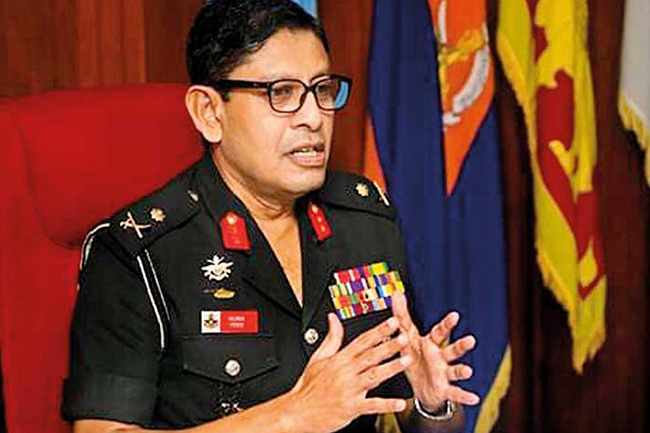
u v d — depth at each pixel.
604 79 3.29
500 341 3.09
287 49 1.86
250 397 1.93
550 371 3.40
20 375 2.05
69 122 2.12
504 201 3.30
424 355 1.95
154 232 1.95
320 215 2.10
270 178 1.91
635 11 3.15
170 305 1.92
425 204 2.97
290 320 2.00
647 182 3.26
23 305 2.05
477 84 2.97
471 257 3.05
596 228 3.15
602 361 3.44
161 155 2.22
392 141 2.96
